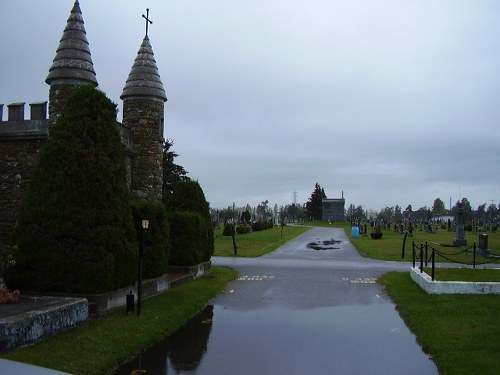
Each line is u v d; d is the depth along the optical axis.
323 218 98.38
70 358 7.73
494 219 102.19
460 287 13.86
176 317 11.23
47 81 18.06
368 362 8.20
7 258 11.42
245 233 53.88
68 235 11.16
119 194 11.97
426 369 7.83
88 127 11.79
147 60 22.41
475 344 8.77
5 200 18.39
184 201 20.81
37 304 9.40
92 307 10.69
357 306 13.07
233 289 15.92
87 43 18.42
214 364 8.08
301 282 17.33
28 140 18.34
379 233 42.75
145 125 21.80
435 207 147.75
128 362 8.17
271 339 9.70
